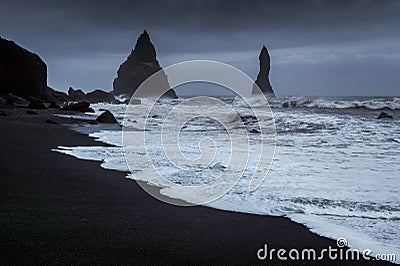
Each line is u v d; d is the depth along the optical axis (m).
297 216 4.84
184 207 5.12
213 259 3.52
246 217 4.77
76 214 4.66
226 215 4.84
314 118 19.11
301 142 12.02
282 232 4.27
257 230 4.31
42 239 3.79
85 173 7.09
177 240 3.94
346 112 23.84
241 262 3.49
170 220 4.57
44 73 42.91
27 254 3.42
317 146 11.12
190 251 3.67
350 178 6.95
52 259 3.33
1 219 4.36
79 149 10.12
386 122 17.08
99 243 3.75
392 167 7.96
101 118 20.41
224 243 3.91
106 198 5.44
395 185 6.46
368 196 5.80
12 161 7.99
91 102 56.25
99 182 6.41
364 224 4.57
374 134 13.57
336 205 5.34
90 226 4.23
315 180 6.81
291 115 20.91
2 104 29.47
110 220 4.48
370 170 7.68
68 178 6.61
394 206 5.31
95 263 3.29
